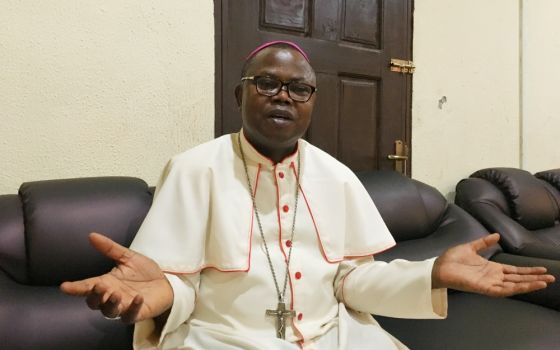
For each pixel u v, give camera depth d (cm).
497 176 212
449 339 126
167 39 148
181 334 93
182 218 94
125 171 143
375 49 203
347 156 196
